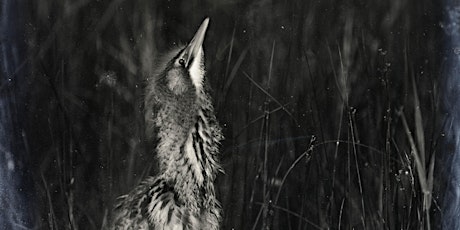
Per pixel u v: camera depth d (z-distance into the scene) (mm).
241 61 11664
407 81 10672
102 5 12523
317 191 9859
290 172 10102
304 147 10336
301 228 9727
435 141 9875
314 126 10500
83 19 12438
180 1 13016
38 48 12016
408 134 9242
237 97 11070
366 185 9750
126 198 8805
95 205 10172
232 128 10602
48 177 10414
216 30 12672
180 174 8711
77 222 9945
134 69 11781
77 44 12086
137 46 12172
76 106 11328
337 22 12445
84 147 10641
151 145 9617
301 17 12516
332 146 10172
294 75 11344
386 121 10234
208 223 8828
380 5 12570
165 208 8578
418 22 12281
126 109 11078
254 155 10141
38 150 10758
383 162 9609
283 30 12383
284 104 10844
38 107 11234
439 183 9648
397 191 9328
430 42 12023
